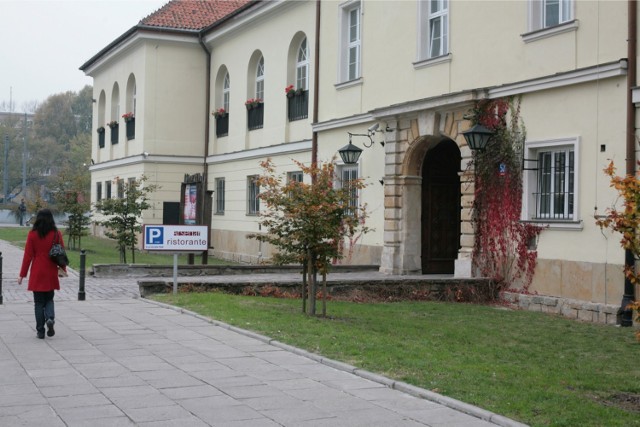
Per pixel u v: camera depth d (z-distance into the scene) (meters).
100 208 24.42
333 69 22.58
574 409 6.80
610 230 13.45
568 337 11.53
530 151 15.45
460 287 16.12
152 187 24.83
